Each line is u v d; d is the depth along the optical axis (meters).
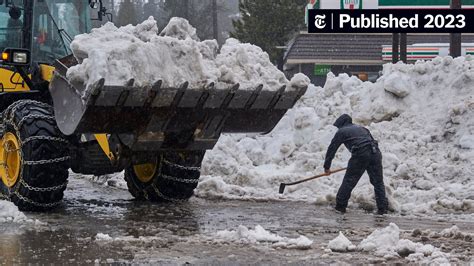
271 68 12.37
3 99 12.81
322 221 11.80
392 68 18.67
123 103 10.91
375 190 12.93
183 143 12.05
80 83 10.90
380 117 17.75
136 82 10.84
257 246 9.33
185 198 14.02
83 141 12.41
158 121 11.48
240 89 11.70
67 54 13.38
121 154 11.99
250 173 15.92
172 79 11.20
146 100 11.05
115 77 10.70
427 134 16.48
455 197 13.71
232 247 9.25
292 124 18.77
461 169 14.91
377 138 16.70
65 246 9.21
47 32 13.24
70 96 11.16
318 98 19.39
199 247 9.23
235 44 12.41
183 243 9.48
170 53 11.34
